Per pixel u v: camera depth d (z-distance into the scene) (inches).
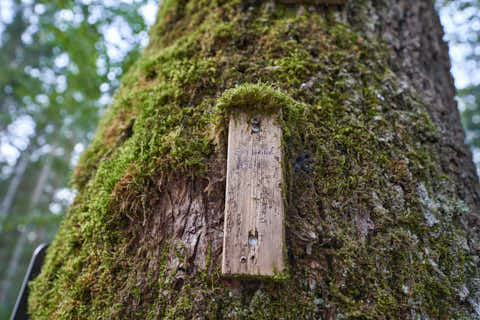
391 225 20.7
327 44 25.7
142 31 73.7
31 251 186.1
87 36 74.2
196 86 24.1
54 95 96.4
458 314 19.8
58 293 22.7
